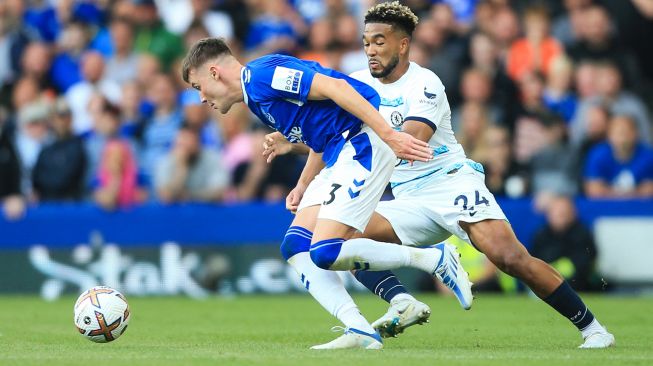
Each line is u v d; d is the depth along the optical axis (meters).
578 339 27.25
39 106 57.16
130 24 59.53
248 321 34.38
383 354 21.08
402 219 25.77
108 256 48.81
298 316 36.47
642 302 42.19
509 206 46.38
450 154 25.94
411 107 25.16
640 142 51.00
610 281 46.03
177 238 48.41
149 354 21.39
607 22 55.47
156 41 59.34
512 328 31.20
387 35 25.23
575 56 55.22
